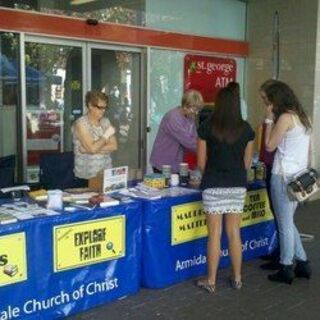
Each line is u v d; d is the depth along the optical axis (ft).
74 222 10.66
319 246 16.78
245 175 12.30
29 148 20.43
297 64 25.50
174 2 24.48
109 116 22.93
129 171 14.70
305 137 12.78
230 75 27.17
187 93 14.33
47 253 10.33
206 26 25.99
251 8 27.30
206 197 12.24
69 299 10.87
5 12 18.80
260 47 27.09
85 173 13.33
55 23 20.13
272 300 12.20
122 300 11.92
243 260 14.82
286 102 12.74
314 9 24.66
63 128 21.40
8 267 9.75
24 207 10.87
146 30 23.24
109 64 22.57
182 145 14.52
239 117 11.97
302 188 12.41
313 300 12.23
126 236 11.80
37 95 20.44
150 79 23.75
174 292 12.50
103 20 21.95
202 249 13.56
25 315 10.13
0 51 19.19
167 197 12.50
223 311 11.55
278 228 13.30
